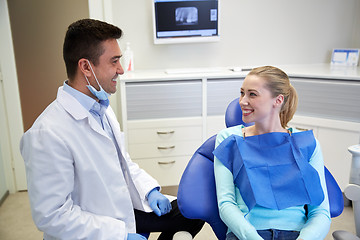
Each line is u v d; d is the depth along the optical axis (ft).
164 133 8.34
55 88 11.92
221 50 9.75
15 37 11.34
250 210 4.09
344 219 7.61
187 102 8.30
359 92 7.38
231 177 4.30
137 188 4.94
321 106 7.88
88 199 3.96
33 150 3.58
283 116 4.43
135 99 8.13
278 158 4.17
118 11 9.16
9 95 8.54
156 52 9.54
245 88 4.17
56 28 11.43
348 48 9.94
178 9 8.75
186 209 4.30
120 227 3.88
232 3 9.44
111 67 4.04
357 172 4.74
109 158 4.13
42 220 3.57
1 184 8.66
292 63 10.04
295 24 9.77
